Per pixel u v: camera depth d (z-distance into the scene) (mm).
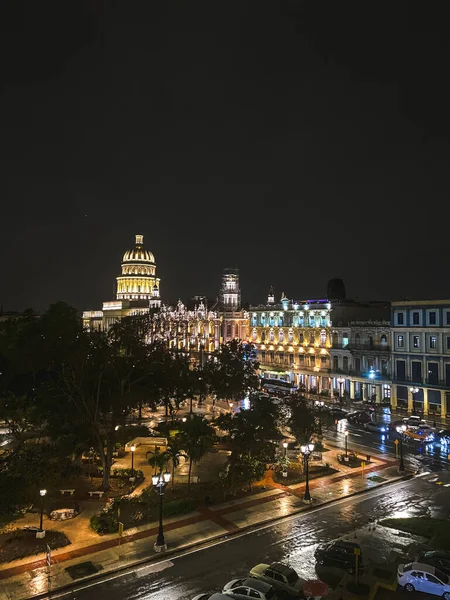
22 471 33438
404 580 24281
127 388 43781
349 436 56094
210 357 109000
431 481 40531
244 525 31750
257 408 42344
